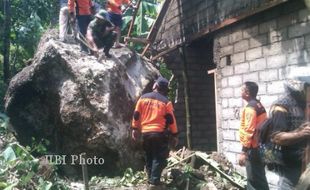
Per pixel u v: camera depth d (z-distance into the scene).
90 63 6.39
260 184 4.63
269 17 6.11
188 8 8.66
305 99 3.27
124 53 7.13
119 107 6.23
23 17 11.80
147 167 5.39
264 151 3.48
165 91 5.39
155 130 5.12
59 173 6.25
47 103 6.65
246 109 4.68
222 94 7.34
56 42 6.83
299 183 2.90
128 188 5.41
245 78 6.67
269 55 6.10
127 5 8.31
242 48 6.75
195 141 9.23
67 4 7.46
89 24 6.71
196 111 9.30
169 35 9.63
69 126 6.16
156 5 10.35
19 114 6.96
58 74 6.48
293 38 5.63
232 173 6.24
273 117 3.34
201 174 5.68
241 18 6.55
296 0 5.55
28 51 11.45
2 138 6.81
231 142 7.04
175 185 5.43
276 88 5.94
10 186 3.99
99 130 5.95
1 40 11.29
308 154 3.12
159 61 9.88
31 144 6.82
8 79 10.50
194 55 9.36
